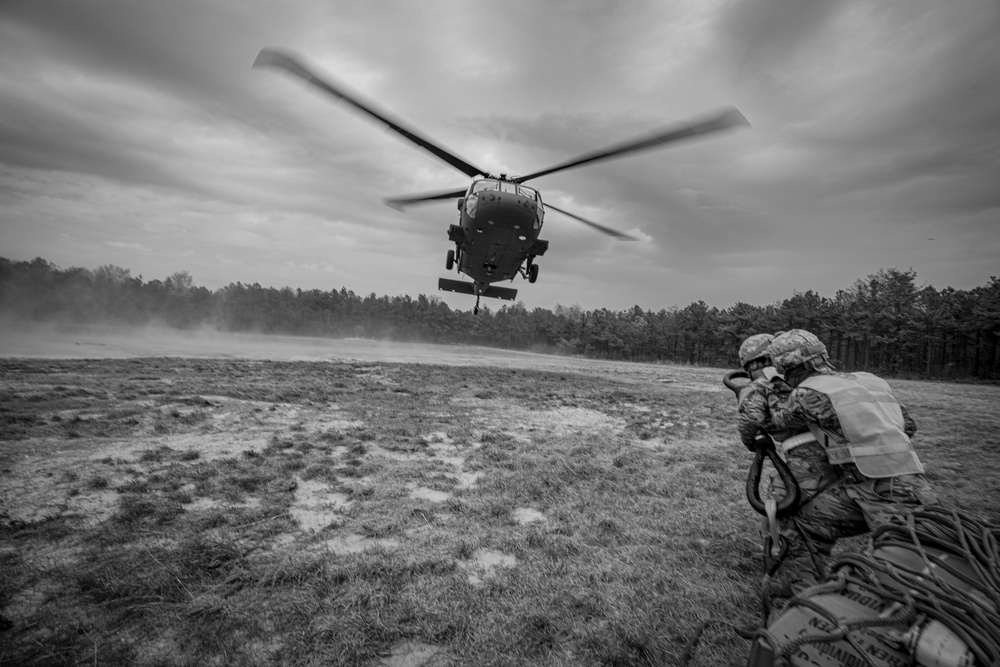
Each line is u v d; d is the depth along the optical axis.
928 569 1.70
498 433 9.02
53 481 5.65
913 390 27.11
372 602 3.32
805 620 1.70
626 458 7.41
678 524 4.91
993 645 1.37
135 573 3.60
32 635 2.93
